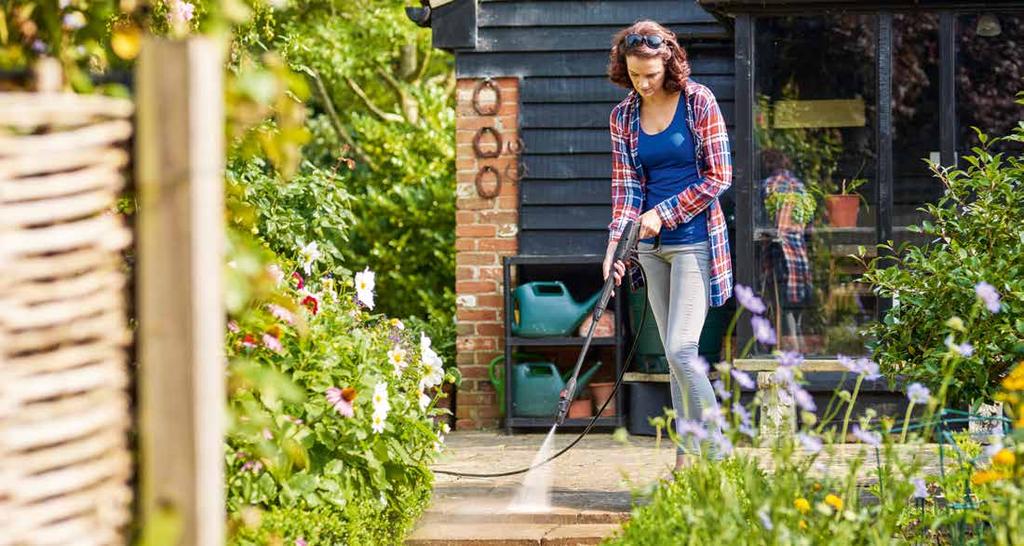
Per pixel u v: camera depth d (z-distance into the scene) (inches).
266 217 260.8
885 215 293.7
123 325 90.0
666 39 210.1
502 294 342.6
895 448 161.0
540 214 341.7
